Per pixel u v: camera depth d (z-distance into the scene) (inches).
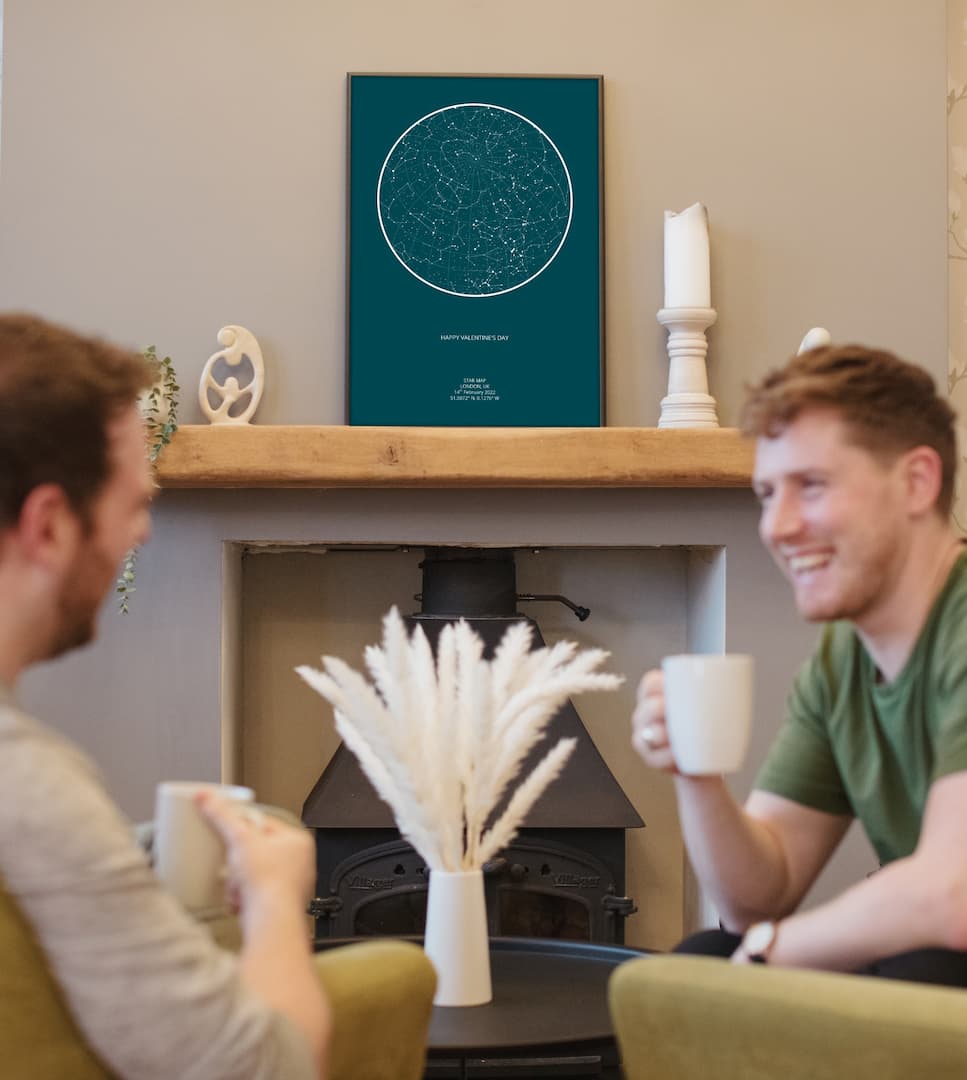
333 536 117.2
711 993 46.1
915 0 122.3
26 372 41.3
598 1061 84.4
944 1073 42.4
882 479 54.7
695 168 121.6
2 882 39.0
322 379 119.8
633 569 131.6
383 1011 52.2
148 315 118.9
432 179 120.0
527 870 115.3
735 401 121.3
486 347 119.5
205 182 119.5
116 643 116.1
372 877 114.9
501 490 117.6
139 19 119.4
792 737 64.9
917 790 57.4
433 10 120.6
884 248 121.8
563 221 120.5
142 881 39.4
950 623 55.0
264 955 43.1
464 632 75.9
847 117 121.9
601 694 131.6
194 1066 39.0
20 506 41.1
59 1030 39.4
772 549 56.8
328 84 120.3
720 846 61.2
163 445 110.2
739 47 121.9
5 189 118.3
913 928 48.3
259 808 56.6
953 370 129.0
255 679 129.4
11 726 39.2
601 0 121.5
